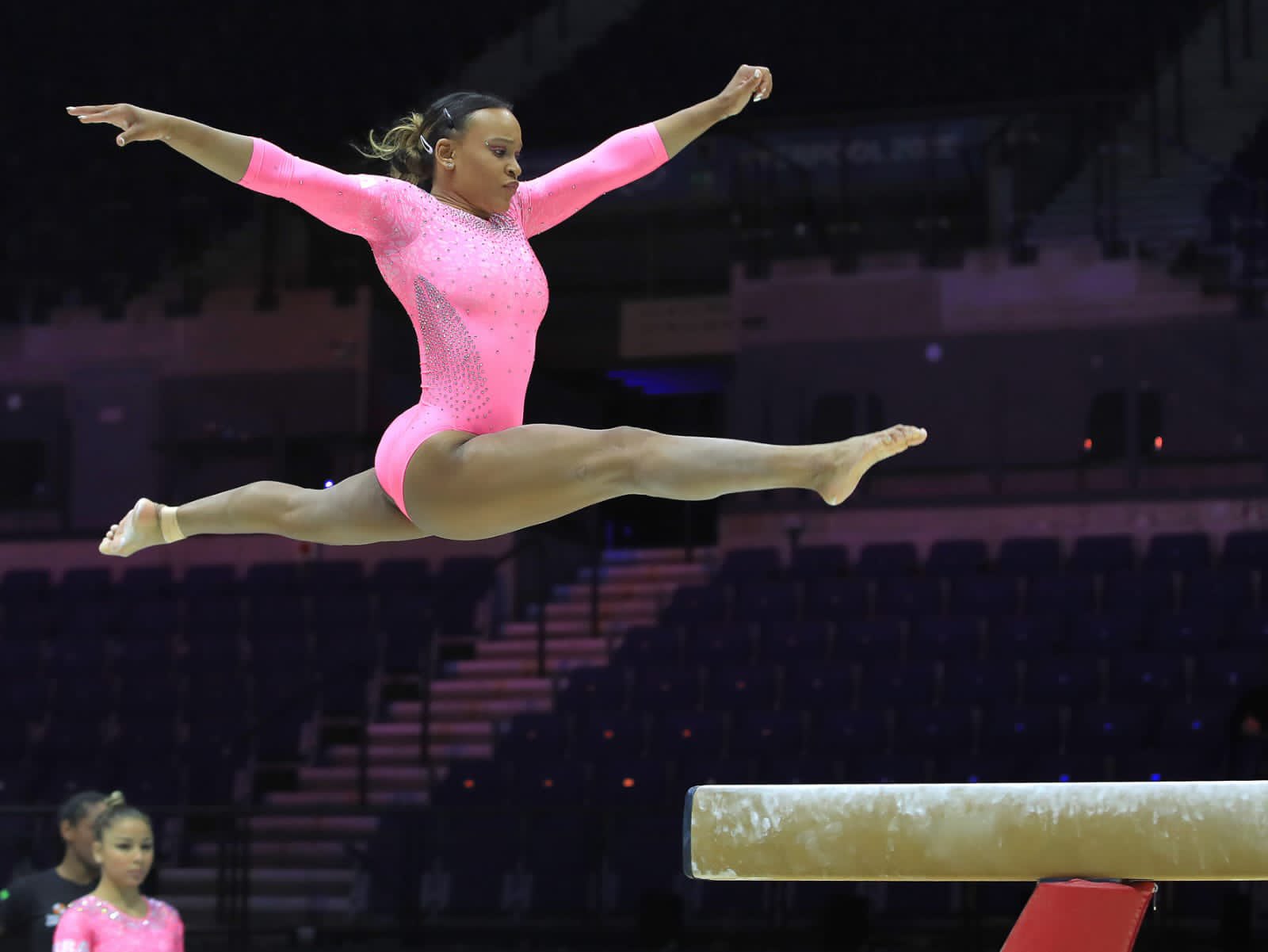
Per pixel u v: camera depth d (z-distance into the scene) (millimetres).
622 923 19500
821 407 30469
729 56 38656
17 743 25344
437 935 19656
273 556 31016
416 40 39375
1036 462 28625
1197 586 24266
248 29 38719
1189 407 28594
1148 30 35312
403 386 34062
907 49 37562
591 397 40625
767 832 5164
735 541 29125
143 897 10117
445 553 30250
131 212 35500
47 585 29969
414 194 5992
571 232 37500
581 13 40312
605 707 24141
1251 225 29219
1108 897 4867
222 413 32719
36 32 38469
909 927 18812
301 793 23953
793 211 33406
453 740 25062
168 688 26000
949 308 30266
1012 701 22594
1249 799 4750
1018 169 32062
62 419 32906
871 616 25516
